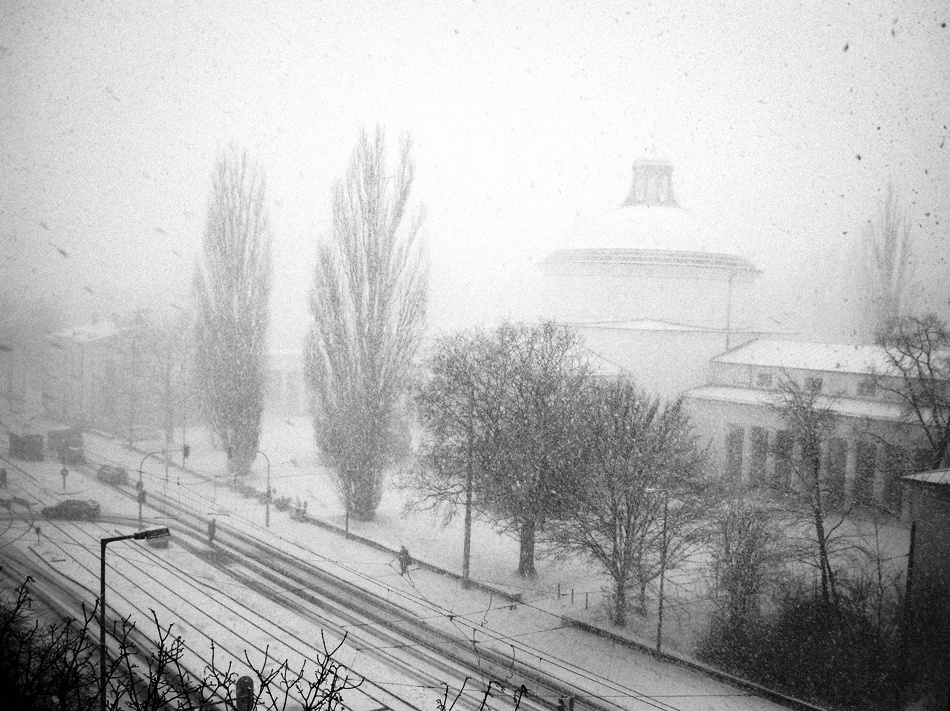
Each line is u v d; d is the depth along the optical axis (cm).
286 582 2159
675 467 2081
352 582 2159
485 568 2277
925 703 1518
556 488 2044
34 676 1084
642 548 1942
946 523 1633
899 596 1712
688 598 1988
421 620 1880
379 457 2803
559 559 2073
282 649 1684
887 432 2603
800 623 1706
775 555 1830
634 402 2189
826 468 2644
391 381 2792
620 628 1823
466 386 2312
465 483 2367
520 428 2159
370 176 2789
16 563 2259
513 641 1761
